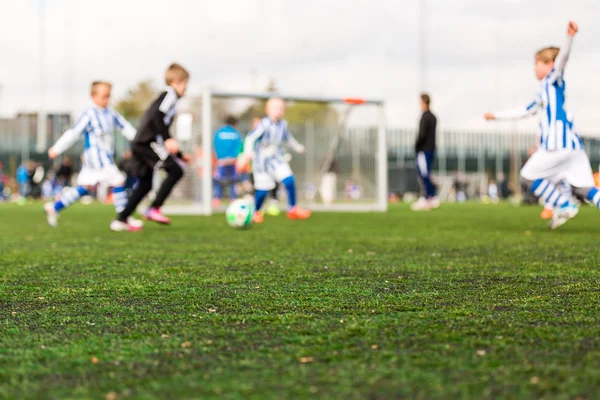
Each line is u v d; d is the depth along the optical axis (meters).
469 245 5.89
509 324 2.53
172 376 1.91
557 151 6.64
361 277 3.88
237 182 13.96
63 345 2.29
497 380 1.83
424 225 8.80
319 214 12.16
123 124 8.09
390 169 29.88
